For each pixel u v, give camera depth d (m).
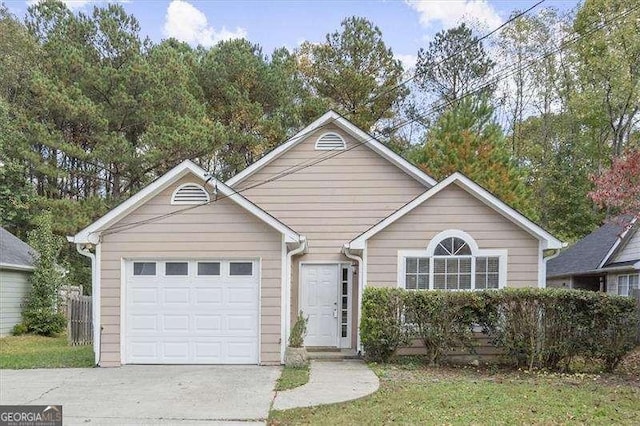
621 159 10.84
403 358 10.68
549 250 11.09
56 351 12.70
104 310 10.52
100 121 21.84
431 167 16.83
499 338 10.02
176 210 10.70
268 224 10.62
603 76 24.70
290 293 11.44
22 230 24.70
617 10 23.23
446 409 6.89
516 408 6.95
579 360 10.48
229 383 8.63
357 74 25.53
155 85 22.98
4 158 23.91
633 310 9.84
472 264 11.11
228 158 25.03
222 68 25.77
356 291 12.37
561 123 27.92
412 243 11.18
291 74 28.41
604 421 6.40
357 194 12.77
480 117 18.05
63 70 22.34
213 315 10.62
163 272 10.68
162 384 8.59
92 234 10.41
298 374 9.34
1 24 26.19
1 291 16.42
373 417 6.55
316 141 12.90
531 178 27.69
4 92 25.41
